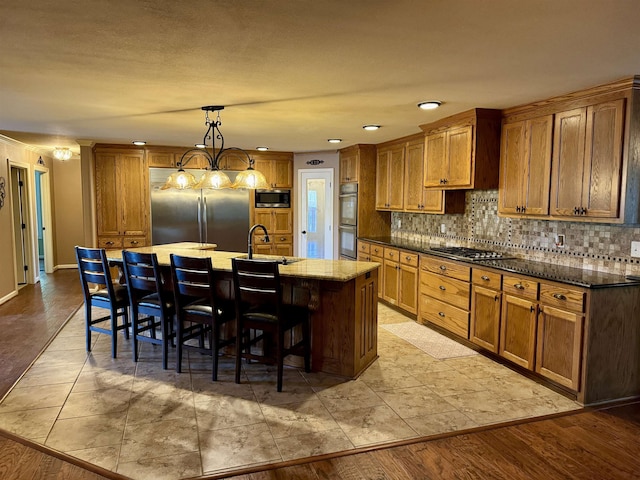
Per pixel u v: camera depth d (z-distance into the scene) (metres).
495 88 3.21
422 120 4.53
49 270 8.07
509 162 3.98
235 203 7.08
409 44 2.33
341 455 2.38
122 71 2.81
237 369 3.30
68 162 8.41
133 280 3.66
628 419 2.79
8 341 4.25
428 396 3.10
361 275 3.46
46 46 2.38
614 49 2.40
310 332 3.53
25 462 2.30
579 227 3.59
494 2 1.83
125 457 2.34
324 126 4.88
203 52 2.47
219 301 3.62
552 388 3.24
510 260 4.05
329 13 1.96
